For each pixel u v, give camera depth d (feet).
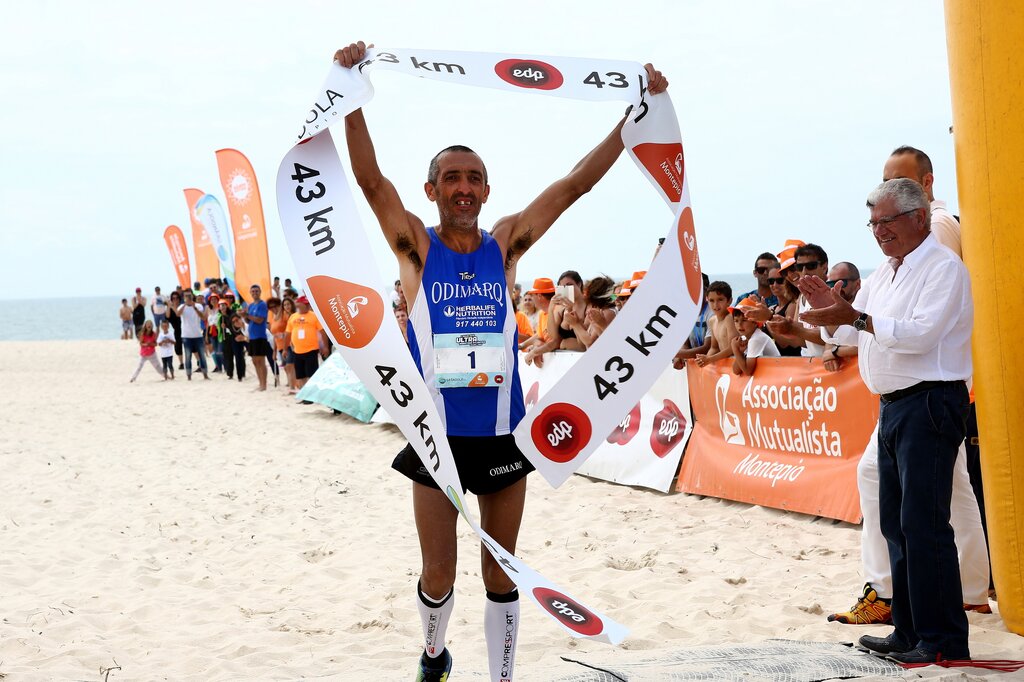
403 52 10.63
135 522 23.50
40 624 15.80
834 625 14.11
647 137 10.93
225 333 59.77
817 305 11.92
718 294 23.15
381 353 10.34
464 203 10.22
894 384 12.01
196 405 47.09
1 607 16.92
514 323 10.61
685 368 24.43
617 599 16.19
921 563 11.74
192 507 25.05
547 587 8.75
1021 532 12.86
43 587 18.28
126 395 53.36
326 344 52.03
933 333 11.52
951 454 11.86
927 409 11.76
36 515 24.53
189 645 14.80
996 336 12.84
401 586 17.54
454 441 10.22
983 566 13.96
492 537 10.48
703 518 21.38
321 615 16.17
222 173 65.26
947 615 11.73
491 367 10.25
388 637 14.78
